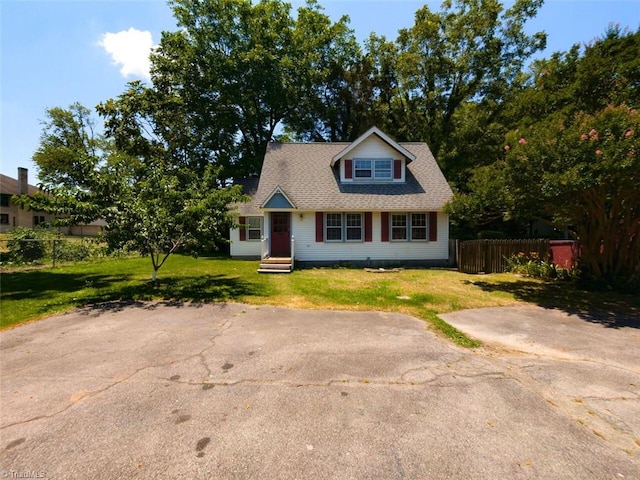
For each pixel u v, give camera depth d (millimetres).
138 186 9500
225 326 6078
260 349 4938
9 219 39156
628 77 8695
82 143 31906
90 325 6125
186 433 2904
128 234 8750
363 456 2605
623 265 9438
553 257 12773
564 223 10531
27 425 3012
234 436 2861
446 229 14906
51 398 3504
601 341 5316
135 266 14477
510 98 21781
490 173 9852
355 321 6395
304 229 14797
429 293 8898
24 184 40719
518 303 7883
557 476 2391
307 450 2678
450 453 2641
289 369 4242
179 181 10516
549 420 3100
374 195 15000
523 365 4367
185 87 21828
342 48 25891
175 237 9602
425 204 14531
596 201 8766
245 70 21766
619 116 7020
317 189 15227
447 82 23859
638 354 4762
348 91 26203
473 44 22797
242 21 21953
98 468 2475
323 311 7133
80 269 13469
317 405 3365
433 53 23406
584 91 9320
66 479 2361
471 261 12859
